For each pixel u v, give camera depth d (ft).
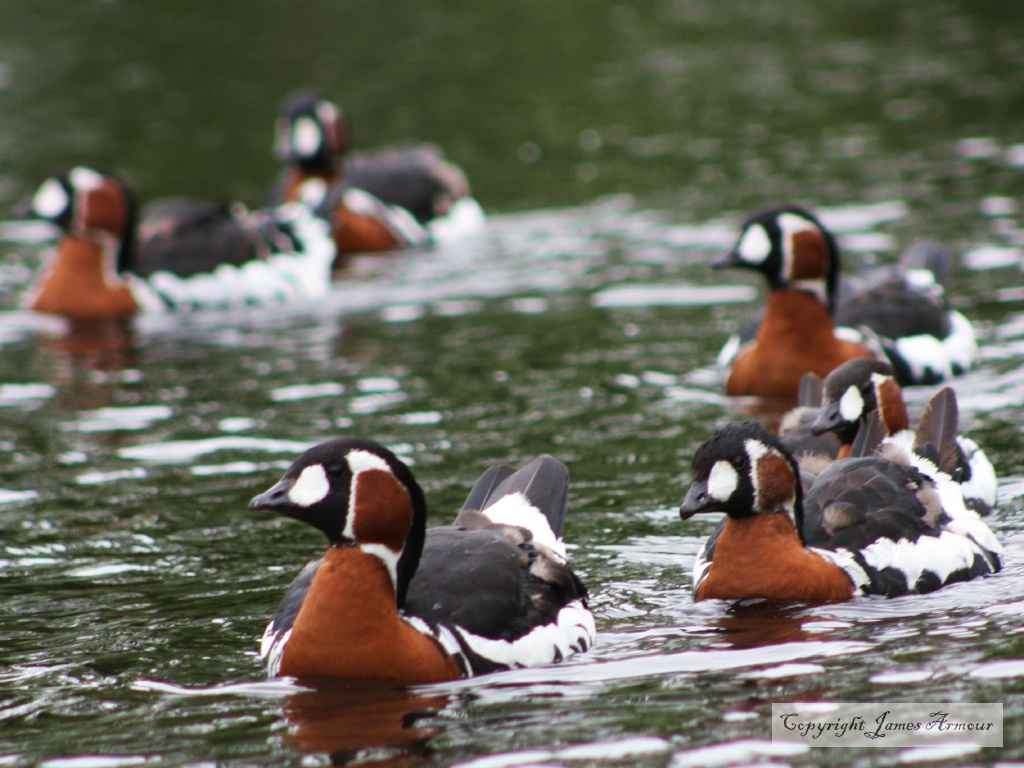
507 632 32.07
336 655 31.22
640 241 79.87
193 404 55.21
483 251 81.66
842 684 30.30
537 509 36.01
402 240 84.84
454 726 28.81
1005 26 130.72
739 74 118.11
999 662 31.01
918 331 56.24
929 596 35.53
